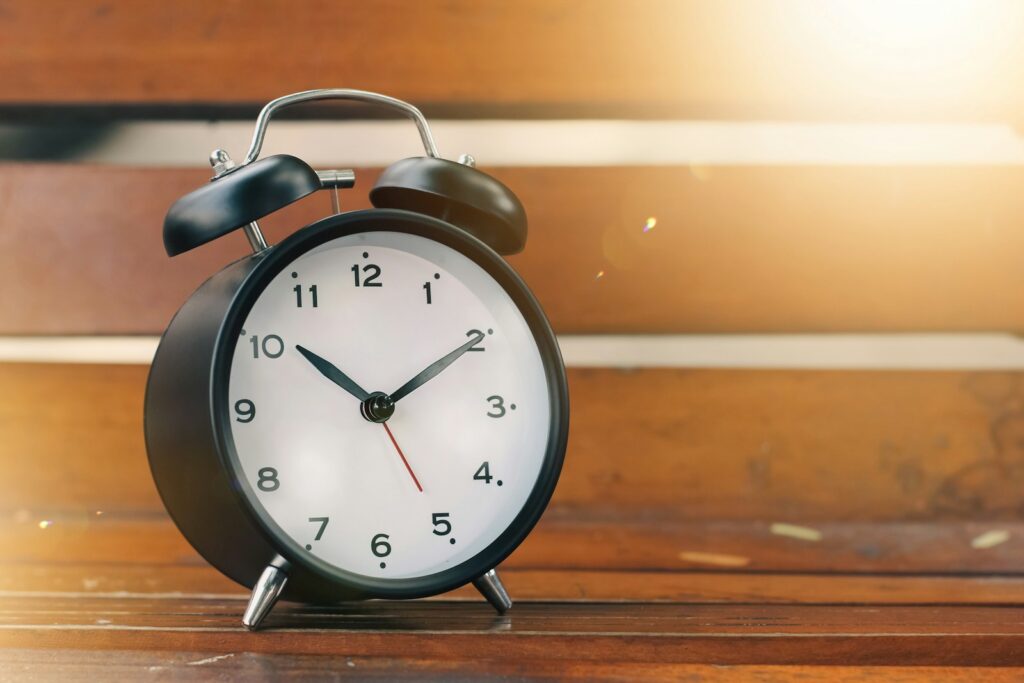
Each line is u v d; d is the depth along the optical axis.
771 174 0.90
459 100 0.89
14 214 0.89
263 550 0.64
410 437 0.66
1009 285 0.90
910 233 0.90
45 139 0.90
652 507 0.89
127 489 0.88
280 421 0.65
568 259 0.89
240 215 0.64
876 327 0.90
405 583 0.65
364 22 0.89
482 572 0.66
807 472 0.89
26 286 0.88
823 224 0.90
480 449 0.67
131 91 0.89
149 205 0.89
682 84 0.90
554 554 0.83
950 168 0.90
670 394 0.89
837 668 0.65
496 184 0.67
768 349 0.91
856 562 0.82
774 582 0.78
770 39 0.90
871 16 0.90
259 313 0.65
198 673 0.62
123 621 0.67
